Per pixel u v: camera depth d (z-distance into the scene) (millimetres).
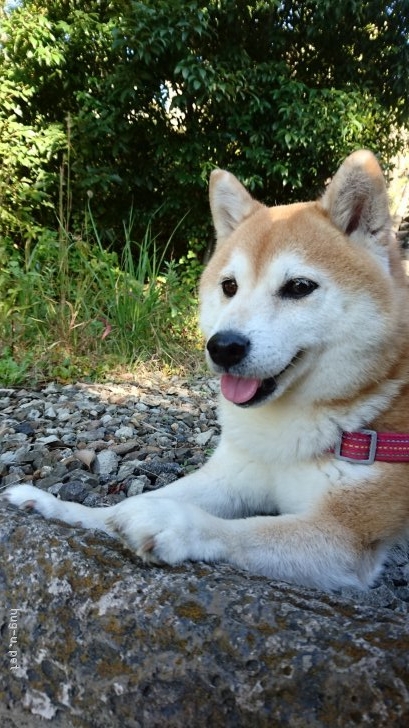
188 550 303
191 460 573
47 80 1473
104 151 1477
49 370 893
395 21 1511
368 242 414
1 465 545
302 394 390
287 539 343
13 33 1375
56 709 242
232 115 1407
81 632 244
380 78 1608
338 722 192
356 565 356
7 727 252
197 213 1532
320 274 391
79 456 559
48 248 1085
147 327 1026
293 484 396
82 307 1002
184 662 220
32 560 277
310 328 385
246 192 500
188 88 1336
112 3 1470
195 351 1060
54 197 1458
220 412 447
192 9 1294
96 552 281
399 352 396
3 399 780
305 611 233
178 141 1462
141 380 923
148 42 1287
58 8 1494
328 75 1616
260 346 376
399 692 189
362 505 368
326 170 1526
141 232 1578
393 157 1892
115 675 229
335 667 202
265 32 1493
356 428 381
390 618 239
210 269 473
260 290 404
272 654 214
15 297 992
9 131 1338
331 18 1443
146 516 299
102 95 1462
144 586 254
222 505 428
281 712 200
